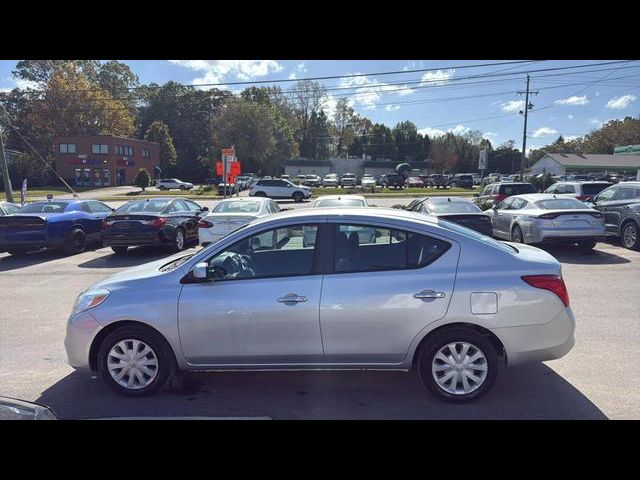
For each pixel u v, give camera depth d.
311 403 4.16
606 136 90.31
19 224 11.99
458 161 103.88
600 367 4.83
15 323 6.76
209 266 4.27
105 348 4.27
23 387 4.55
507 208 13.16
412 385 4.48
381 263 4.12
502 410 3.97
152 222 12.02
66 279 9.93
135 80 90.25
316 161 92.44
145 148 77.31
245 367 4.20
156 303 4.18
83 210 13.50
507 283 3.98
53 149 71.19
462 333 4.01
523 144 40.94
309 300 4.04
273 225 4.30
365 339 4.04
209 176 82.19
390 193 47.28
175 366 4.28
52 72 73.88
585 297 7.62
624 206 12.40
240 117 71.31
